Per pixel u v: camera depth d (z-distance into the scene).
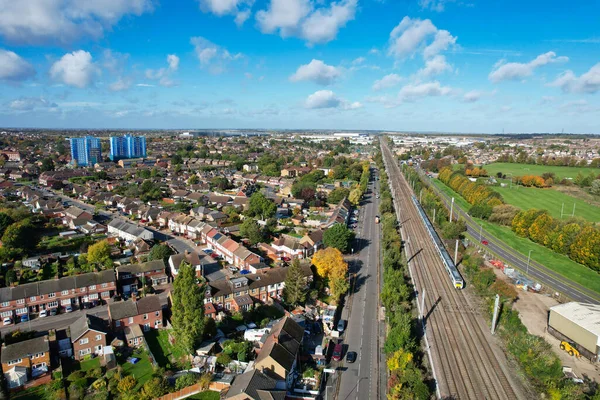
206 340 78.06
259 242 137.25
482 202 188.38
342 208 176.50
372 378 69.25
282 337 71.88
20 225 127.31
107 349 73.25
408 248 143.38
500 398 63.94
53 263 117.44
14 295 86.56
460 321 89.44
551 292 105.62
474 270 116.56
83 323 76.56
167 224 162.50
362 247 141.75
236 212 173.38
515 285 110.12
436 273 119.44
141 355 74.75
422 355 75.62
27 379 66.06
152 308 83.81
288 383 65.75
